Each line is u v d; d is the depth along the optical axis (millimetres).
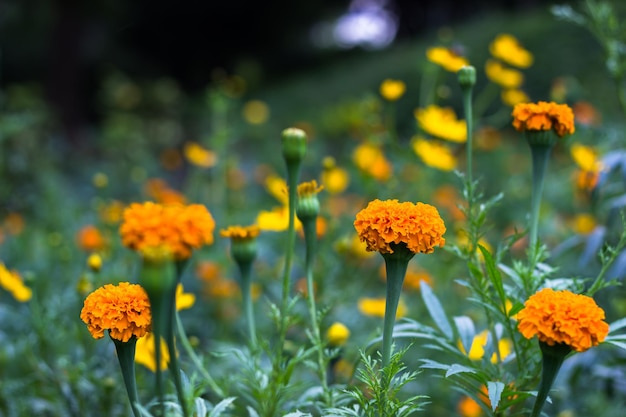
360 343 1547
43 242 2543
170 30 13883
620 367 1402
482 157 3404
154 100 6383
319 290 1612
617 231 1490
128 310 999
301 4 14617
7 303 1920
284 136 1140
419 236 1021
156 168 4559
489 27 9367
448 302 1758
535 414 1024
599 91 5059
